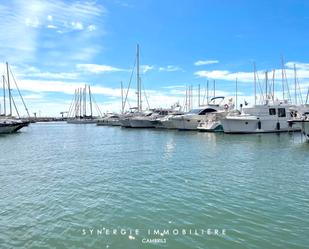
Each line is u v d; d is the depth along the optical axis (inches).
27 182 678.5
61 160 1000.2
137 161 936.3
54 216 462.3
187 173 745.0
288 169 786.2
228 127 1815.9
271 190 585.0
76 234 401.4
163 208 489.7
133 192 580.7
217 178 687.7
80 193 581.9
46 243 377.7
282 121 1838.1
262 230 403.5
